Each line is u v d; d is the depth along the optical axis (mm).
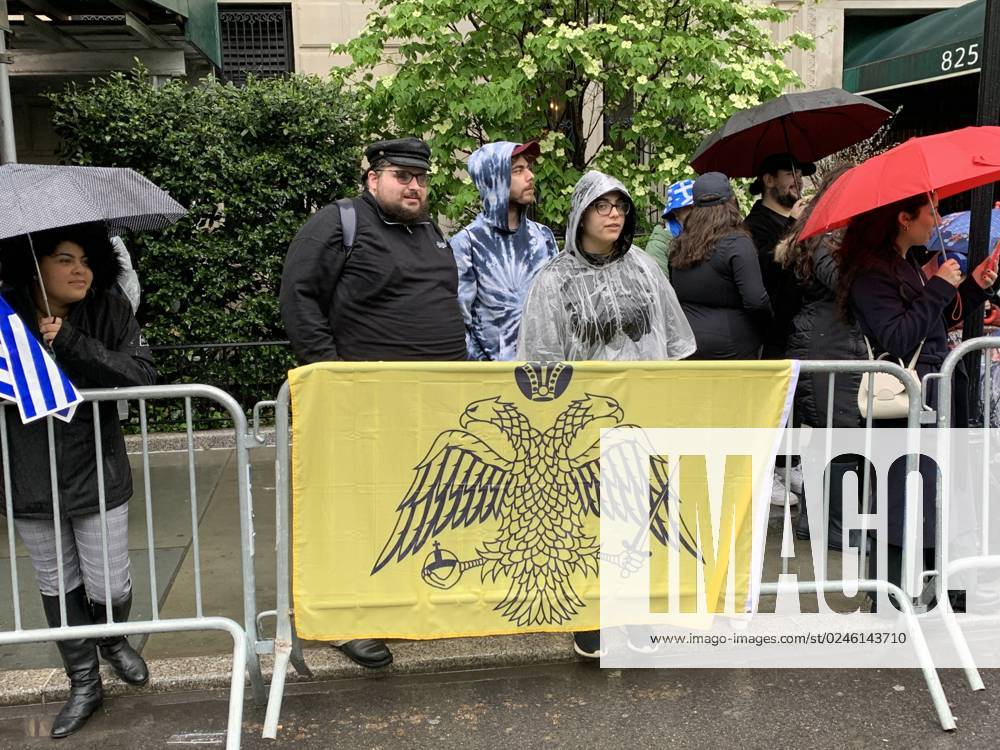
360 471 2881
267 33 9078
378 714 3072
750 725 2955
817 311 3971
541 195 6535
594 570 3059
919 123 9727
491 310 3828
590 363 2959
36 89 8484
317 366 2809
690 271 4285
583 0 6312
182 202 6379
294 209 6613
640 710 3064
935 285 3223
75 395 2729
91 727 3014
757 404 3059
